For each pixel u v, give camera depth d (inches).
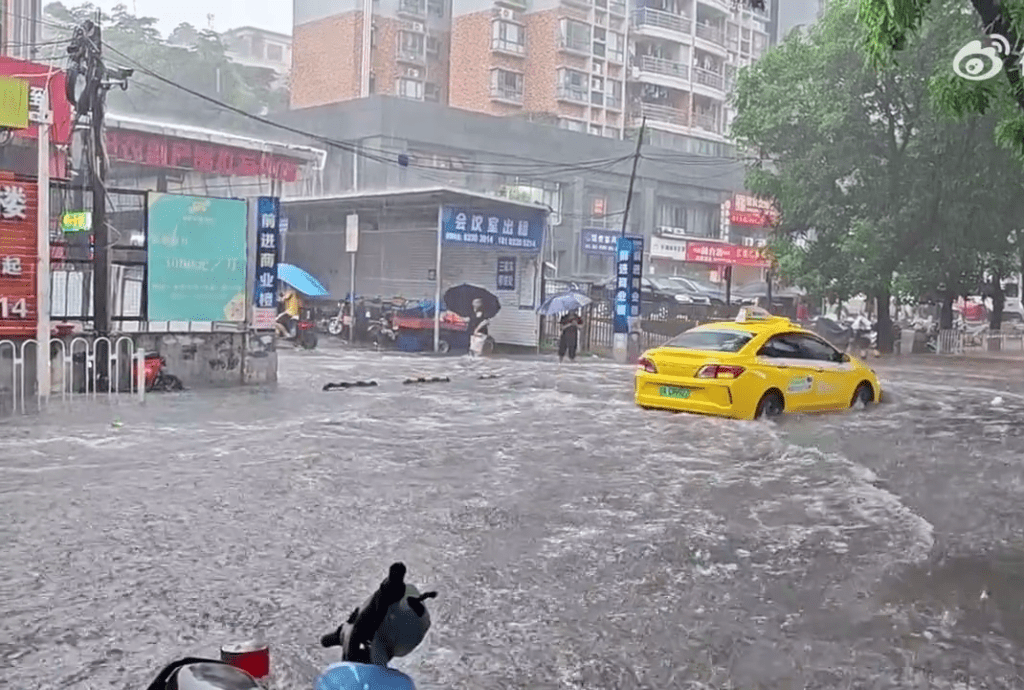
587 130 1862.7
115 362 568.4
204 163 975.0
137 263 582.6
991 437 458.6
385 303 1119.6
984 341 1585.9
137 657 169.8
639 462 374.0
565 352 992.2
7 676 160.7
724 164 1915.6
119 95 1603.1
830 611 203.2
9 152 723.4
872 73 1161.4
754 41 2092.8
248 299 631.8
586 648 179.6
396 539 251.0
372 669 85.0
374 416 487.2
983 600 211.8
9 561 224.4
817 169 1251.8
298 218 1277.1
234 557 231.6
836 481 344.2
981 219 1212.5
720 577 226.1
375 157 1446.9
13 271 516.7
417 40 1872.5
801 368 526.0
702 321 1250.0
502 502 297.6
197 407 506.9
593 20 1849.2
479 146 1605.6
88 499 287.6
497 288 1120.8
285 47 2406.5
